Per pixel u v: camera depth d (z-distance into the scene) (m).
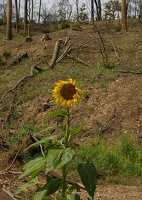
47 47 20.97
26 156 8.13
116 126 10.85
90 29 26.34
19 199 5.87
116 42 20.48
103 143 9.76
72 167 7.86
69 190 4.03
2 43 24.58
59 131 10.82
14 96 13.94
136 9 36.00
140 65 16.06
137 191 6.67
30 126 11.56
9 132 10.80
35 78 15.55
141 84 13.24
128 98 12.17
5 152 9.12
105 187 6.96
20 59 19.69
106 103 12.22
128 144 8.66
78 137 10.53
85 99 12.67
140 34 22.30
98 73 14.91
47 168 3.47
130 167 7.84
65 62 18.27
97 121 11.19
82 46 19.86
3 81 16.41
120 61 17.23
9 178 7.04
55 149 3.57
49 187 3.82
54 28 31.22
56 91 3.59
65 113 3.76
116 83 13.71
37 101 13.35
